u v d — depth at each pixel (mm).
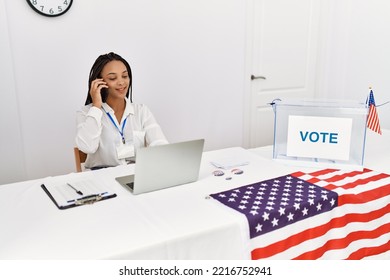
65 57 2785
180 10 3133
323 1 3859
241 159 2025
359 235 1648
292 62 3863
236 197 1546
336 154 1865
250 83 3662
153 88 3156
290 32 3775
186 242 1260
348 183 1705
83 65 2855
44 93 2775
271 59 3727
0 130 2654
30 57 2680
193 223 1333
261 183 1695
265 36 3637
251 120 3777
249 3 3463
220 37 3365
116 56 2154
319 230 1555
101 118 2143
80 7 2762
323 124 1848
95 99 2102
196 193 1591
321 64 4000
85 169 2260
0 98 2607
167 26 3105
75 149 2146
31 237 1252
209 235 1298
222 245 1334
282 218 1439
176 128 3336
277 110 1917
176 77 3234
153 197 1553
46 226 1323
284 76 3854
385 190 1665
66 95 2850
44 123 2820
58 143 2898
